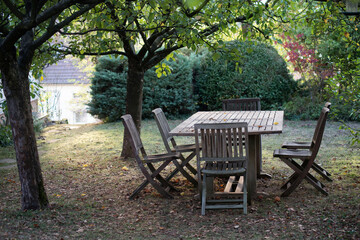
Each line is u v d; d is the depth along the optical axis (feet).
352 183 18.03
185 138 32.60
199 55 45.75
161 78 43.27
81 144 31.48
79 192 18.28
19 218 14.11
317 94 41.81
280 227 13.05
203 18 16.67
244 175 14.83
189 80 43.68
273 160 24.04
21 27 12.77
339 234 12.05
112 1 17.24
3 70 14.05
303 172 16.46
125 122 16.96
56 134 37.83
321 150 25.86
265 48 42.37
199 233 12.89
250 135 16.26
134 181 20.06
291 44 40.65
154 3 16.35
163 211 15.35
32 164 14.99
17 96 14.39
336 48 37.96
